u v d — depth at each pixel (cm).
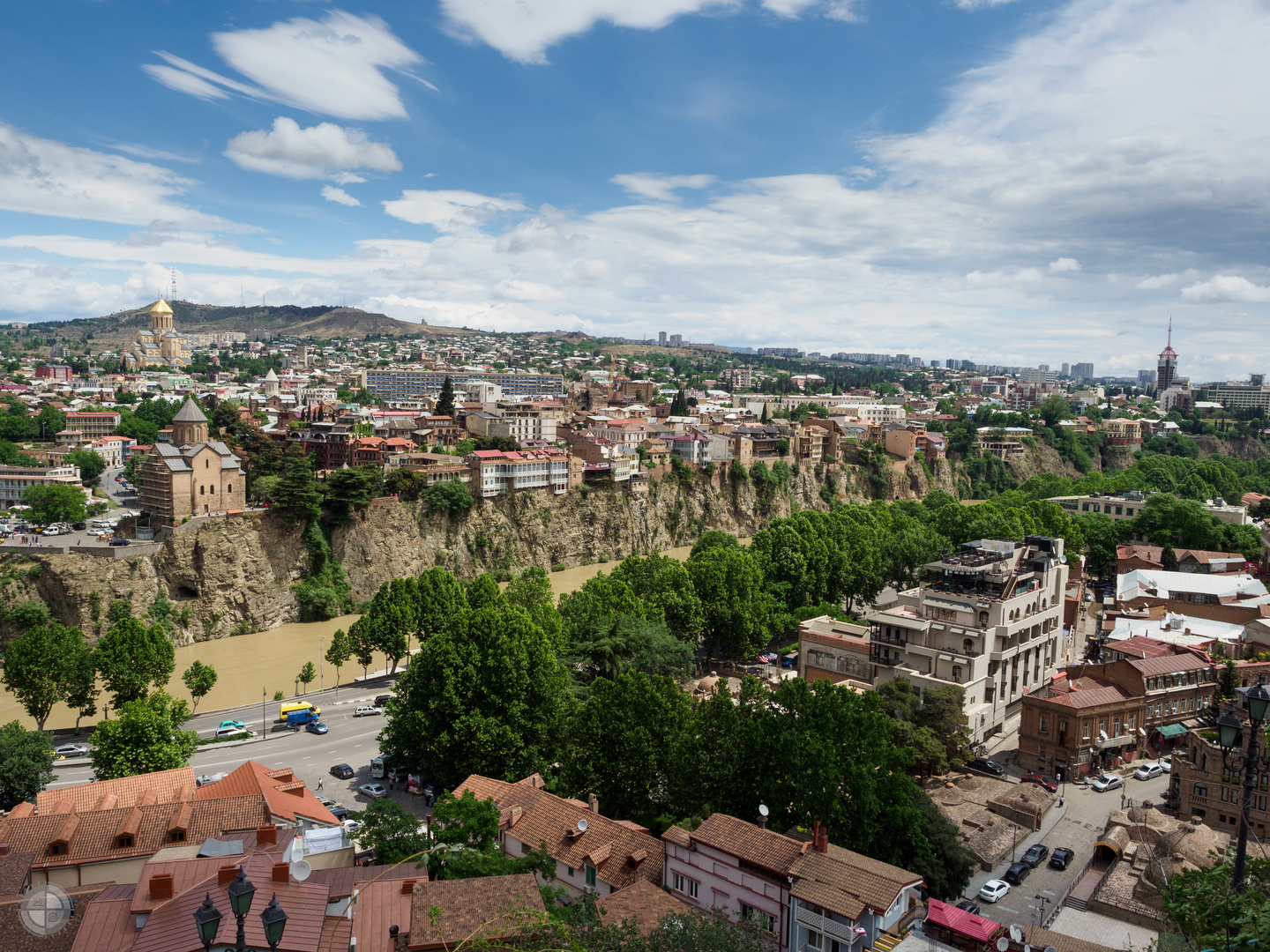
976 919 7662
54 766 12400
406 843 7819
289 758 12962
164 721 11169
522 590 17262
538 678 11744
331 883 6162
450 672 11481
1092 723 12925
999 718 14225
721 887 7169
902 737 11719
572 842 8056
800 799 8688
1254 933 4062
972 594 14288
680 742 9750
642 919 6372
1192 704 14262
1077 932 8975
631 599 16462
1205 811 11206
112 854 7731
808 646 15975
